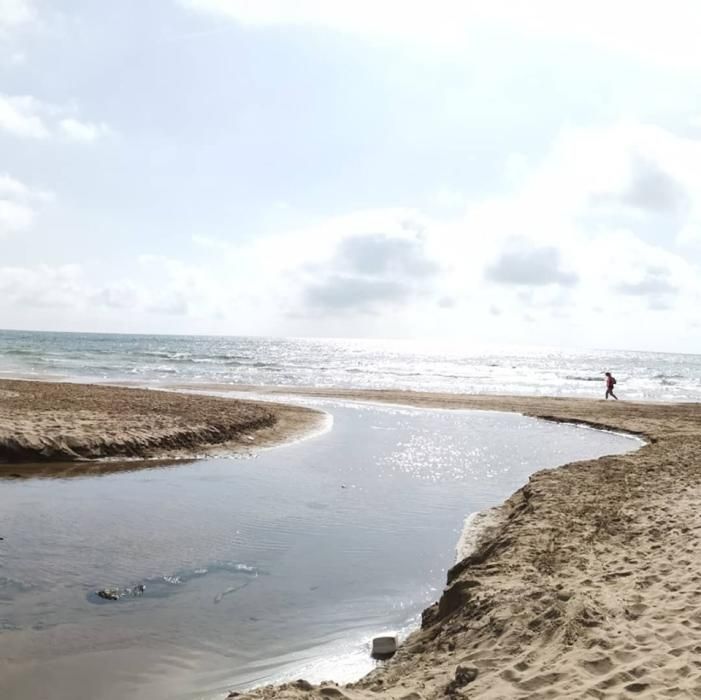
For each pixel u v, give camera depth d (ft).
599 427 79.66
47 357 214.48
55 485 41.88
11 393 78.43
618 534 27.68
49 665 18.42
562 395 136.26
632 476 41.09
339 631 21.44
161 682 17.69
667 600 18.95
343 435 69.46
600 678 14.23
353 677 18.16
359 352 441.27
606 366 309.01
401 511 37.32
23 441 48.96
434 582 26.14
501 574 22.53
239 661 19.12
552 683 14.20
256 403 92.84
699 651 15.21
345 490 42.70
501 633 17.40
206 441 58.44
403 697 14.57
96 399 77.51
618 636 16.46
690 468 43.88
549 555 24.64
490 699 13.67
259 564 27.91
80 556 28.12
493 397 117.19
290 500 39.45
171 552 29.07
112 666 18.51
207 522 34.09
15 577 25.26
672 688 13.46
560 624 17.19
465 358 386.73
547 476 41.45
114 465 49.16
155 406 73.46
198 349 346.13
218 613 22.65
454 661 16.63
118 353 263.08
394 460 54.75
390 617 22.70
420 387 150.20
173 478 45.21
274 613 22.80
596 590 20.29
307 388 130.00
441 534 32.68
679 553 23.94
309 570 27.30
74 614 22.12
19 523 32.78
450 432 74.02
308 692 14.74
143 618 22.02
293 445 61.77
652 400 128.16
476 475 49.03
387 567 27.81
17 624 21.11
